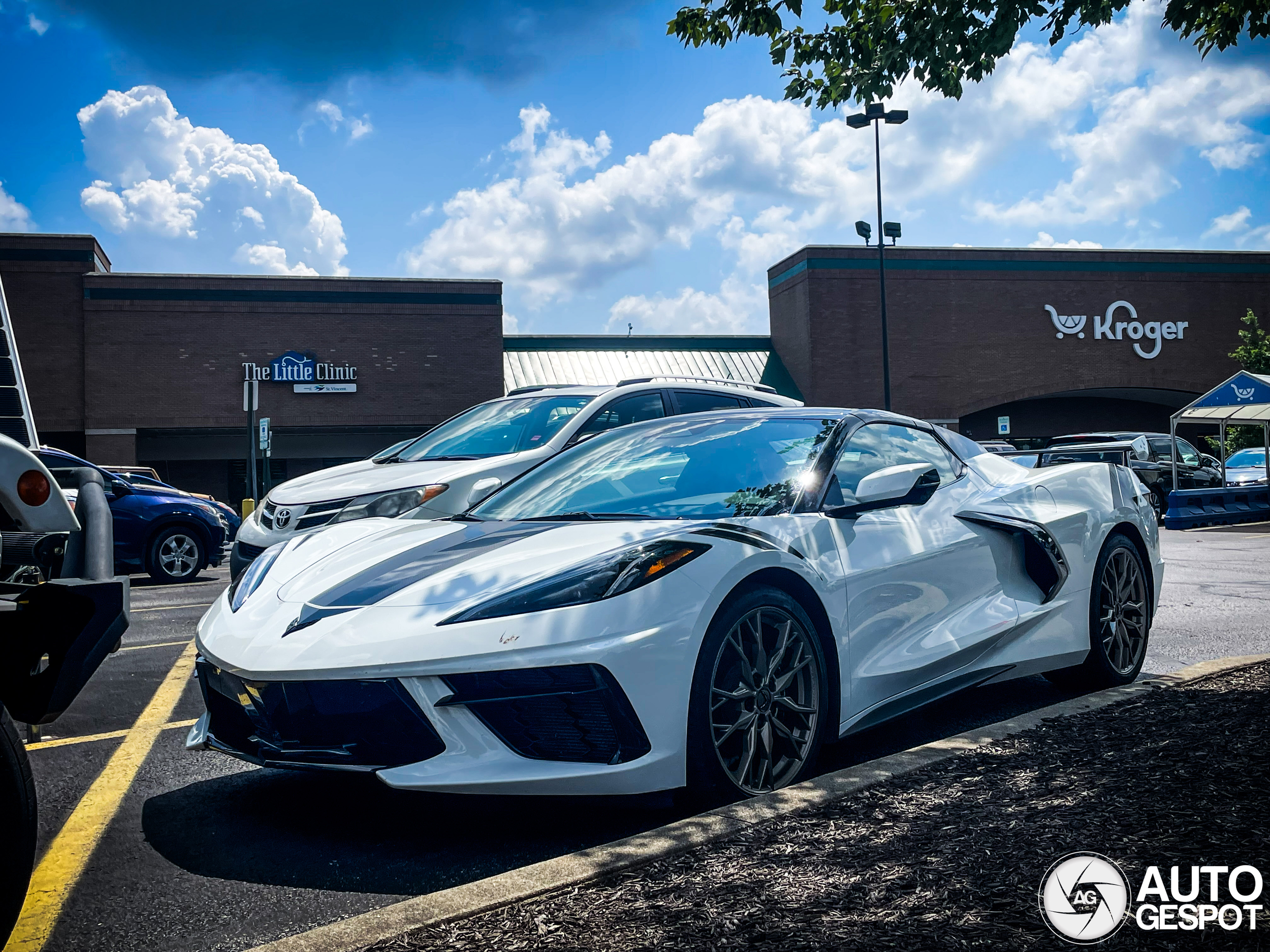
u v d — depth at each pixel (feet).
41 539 8.36
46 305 92.32
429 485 19.07
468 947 6.37
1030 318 111.45
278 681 9.04
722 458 12.21
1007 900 6.55
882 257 85.71
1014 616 12.67
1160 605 22.99
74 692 7.63
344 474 21.34
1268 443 57.11
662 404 22.35
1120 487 14.93
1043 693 14.47
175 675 17.54
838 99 18.80
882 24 17.76
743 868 7.35
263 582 11.07
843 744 11.90
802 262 108.47
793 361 111.34
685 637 9.00
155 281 93.76
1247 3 16.34
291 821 9.70
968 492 13.24
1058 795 8.46
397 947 6.41
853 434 12.52
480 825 9.45
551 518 11.61
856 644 10.72
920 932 6.21
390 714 8.69
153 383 93.66
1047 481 14.12
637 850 7.73
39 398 91.97
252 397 61.26
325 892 7.99
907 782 9.12
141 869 8.53
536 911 6.83
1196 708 11.19
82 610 7.59
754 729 9.53
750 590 9.76
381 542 11.52
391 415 98.32
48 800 10.53
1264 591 25.38
